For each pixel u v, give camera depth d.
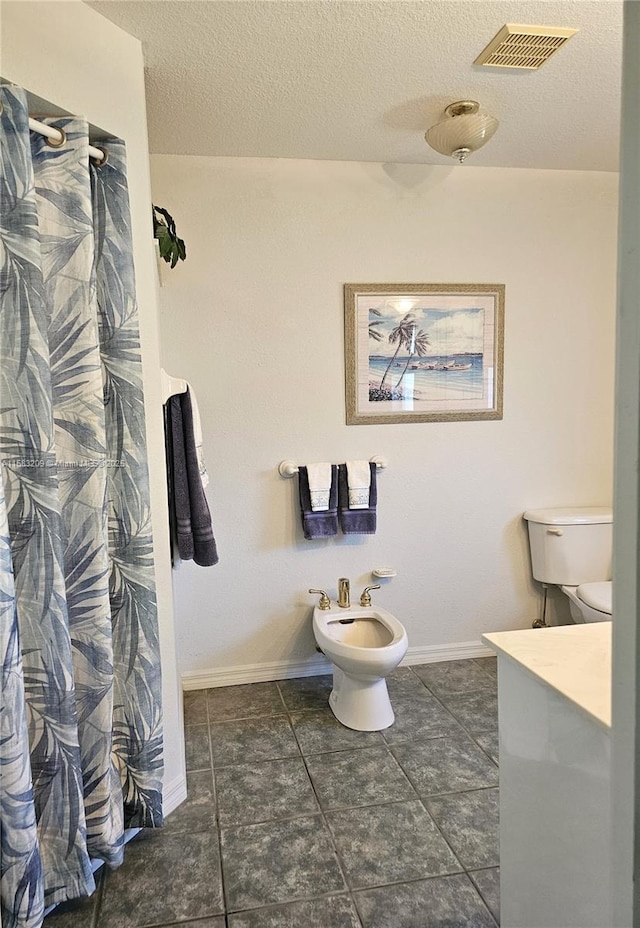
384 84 1.93
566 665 1.09
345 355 2.64
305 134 2.29
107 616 1.52
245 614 2.69
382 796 1.87
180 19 1.56
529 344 2.82
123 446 1.58
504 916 1.23
